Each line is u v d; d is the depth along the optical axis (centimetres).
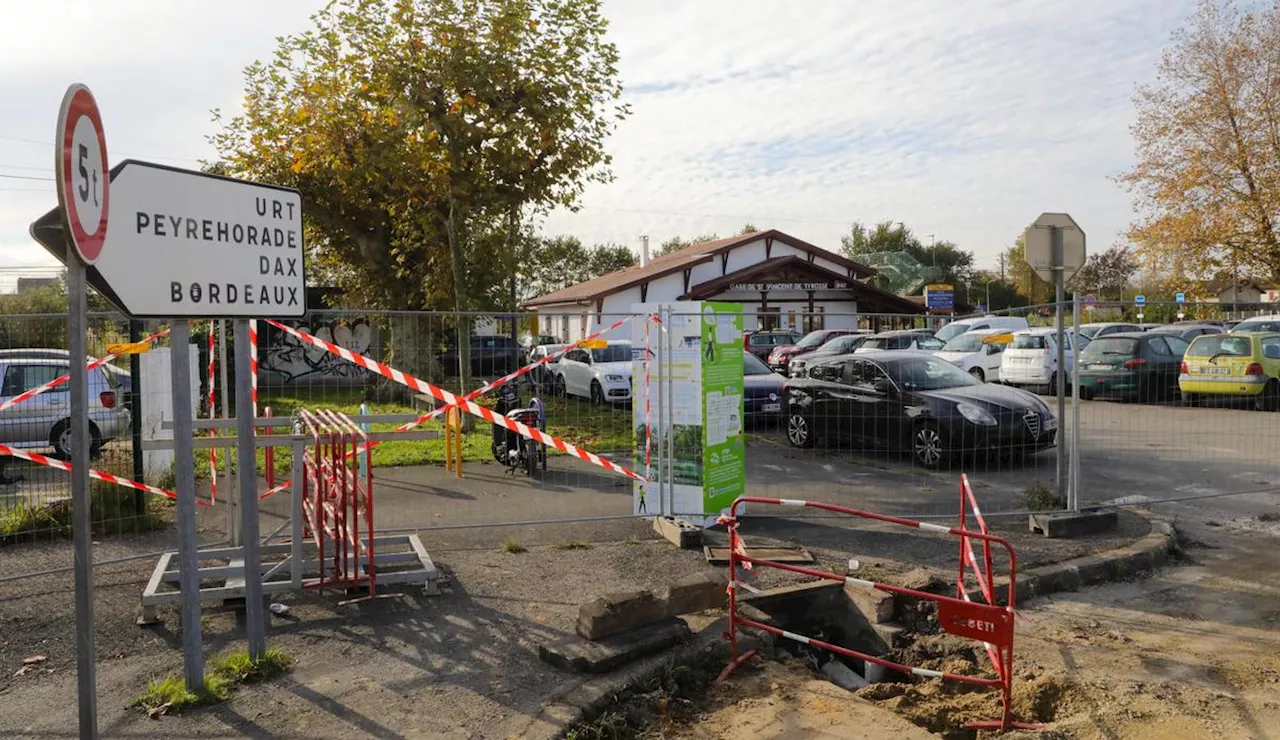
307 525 716
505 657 496
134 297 386
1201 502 920
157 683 456
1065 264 811
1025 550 711
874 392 1191
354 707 432
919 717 475
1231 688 483
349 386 1611
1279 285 2902
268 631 537
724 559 685
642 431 799
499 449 1109
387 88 1455
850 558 699
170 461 1011
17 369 1066
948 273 7712
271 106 1902
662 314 777
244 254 450
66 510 789
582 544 738
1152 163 3008
